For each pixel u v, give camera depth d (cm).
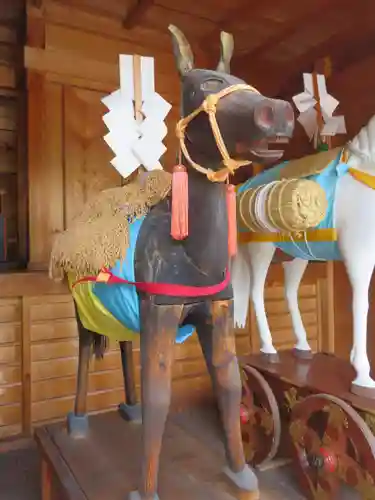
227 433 119
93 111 259
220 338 116
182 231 99
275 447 146
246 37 267
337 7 224
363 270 142
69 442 152
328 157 156
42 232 246
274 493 133
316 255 161
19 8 262
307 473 132
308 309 281
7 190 276
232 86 93
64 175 252
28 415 215
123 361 172
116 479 128
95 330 144
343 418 122
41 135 246
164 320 108
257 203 139
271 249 182
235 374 118
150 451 108
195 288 109
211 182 105
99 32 258
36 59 244
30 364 216
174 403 192
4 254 263
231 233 112
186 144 102
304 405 135
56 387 222
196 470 131
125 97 154
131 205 126
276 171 173
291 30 253
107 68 261
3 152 275
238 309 194
